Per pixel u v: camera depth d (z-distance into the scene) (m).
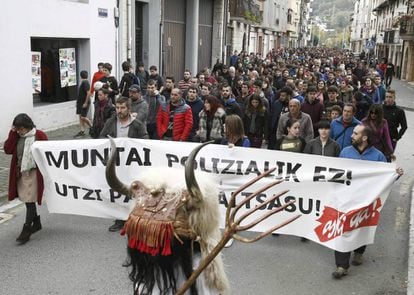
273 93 12.92
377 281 5.40
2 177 8.66
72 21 13.55
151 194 2.68
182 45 24.05
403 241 6.59
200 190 2.58
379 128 7.39
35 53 12.60
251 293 5.03
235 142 6.25
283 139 6.85
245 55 31.42
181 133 8.45
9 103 11.34
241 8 32.09
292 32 83.69
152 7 19.42
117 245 6.12
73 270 5.44
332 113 8.26
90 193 6.33
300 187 5.76
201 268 2.56
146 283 2.66
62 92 14.04
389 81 34.69
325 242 5.53
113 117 6.79
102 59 15.23
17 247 6.03
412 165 11.23
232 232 2.56
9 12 11.07
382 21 72.94
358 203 5.43
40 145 6.12
